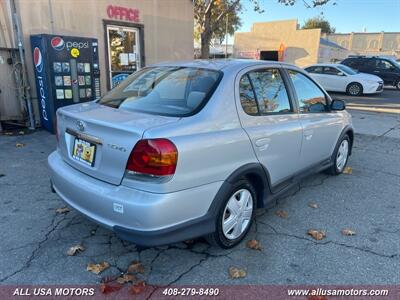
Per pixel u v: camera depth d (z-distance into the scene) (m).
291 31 28.62
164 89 2.90
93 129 2.48
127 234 2.29
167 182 2.23
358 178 4.70
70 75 6.65
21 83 6.85
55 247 2.85
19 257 2.70
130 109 2.76
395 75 17.84
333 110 4.20
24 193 3.88
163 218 2.24
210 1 13.58
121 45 8.66
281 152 3.24
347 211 3.67
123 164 2.30
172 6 9.64
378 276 2.59
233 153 2.65
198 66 3.08
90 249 2.84
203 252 2.84
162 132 2.25
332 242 3.04
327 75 15.68
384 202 3.92
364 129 8.11
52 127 6.66
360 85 14.95
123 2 8.38
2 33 6.62
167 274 2.56
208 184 2.49
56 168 2.85
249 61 3.22
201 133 2.44
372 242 3.05
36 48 6.51
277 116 3.22
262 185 3.09
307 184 4.43
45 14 6.93
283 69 3.52
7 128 7.00
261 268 2.65
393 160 5.62
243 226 2.97
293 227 3.29
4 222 3.23
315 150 3.95
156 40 9.44
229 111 2.71
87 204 2.48
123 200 2.24
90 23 7.79
